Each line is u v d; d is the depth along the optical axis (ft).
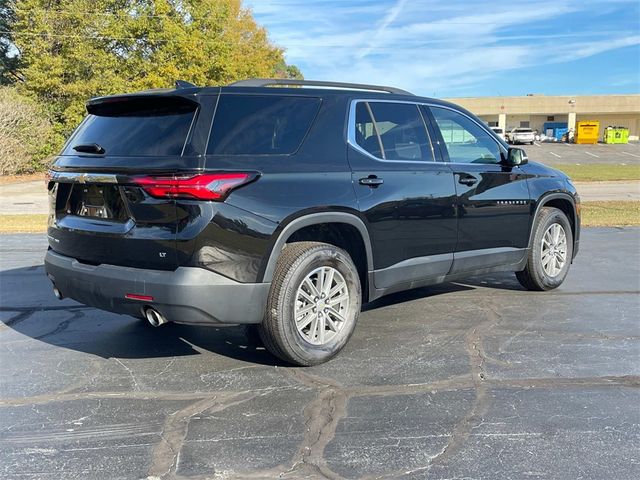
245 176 12.37
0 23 113.09
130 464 9.79
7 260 28.50
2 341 16.34
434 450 10.20
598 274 24.43
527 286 21.20
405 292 21.54
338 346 14.40
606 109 209.87
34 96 98.32
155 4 97.76
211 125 12.55
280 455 10.06
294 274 13.23
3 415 11.68
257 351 15.38
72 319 18.49
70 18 98.78
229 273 12.28
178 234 11.89
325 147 14.16
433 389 12.79
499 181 18.34
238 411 11.78
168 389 12.92
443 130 17.26
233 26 151.53
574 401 12.16
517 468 9.61
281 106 13.83
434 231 16.25
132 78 100.83
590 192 68.28
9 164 90.84
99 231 12.94
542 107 213.05
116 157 12.92
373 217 14.62
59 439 10.68
